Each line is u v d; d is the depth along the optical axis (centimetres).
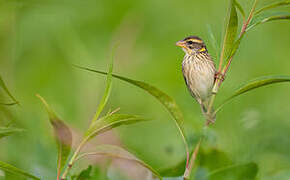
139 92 1598
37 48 1523
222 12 1861
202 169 745
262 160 972
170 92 1602
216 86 632
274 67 1731
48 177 734
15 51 1175
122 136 1133
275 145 1004
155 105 1537
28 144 877
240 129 1114
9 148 863
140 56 1731
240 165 719
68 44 1516
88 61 1491
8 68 1162
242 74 1686
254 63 1725
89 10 1634
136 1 1791
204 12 1880
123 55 1650
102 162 832
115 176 803
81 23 1684
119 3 1755
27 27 1438
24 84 1473
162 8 1900
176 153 1071
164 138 1199
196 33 1836
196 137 763
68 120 1222
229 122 1238
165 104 572
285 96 1526
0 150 869
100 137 1031
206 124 630
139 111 1526
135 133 1241
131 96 1585
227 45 625
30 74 1509
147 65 1719
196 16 1884
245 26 621
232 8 597
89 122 1270
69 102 1369
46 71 1535
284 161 984
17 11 1141
